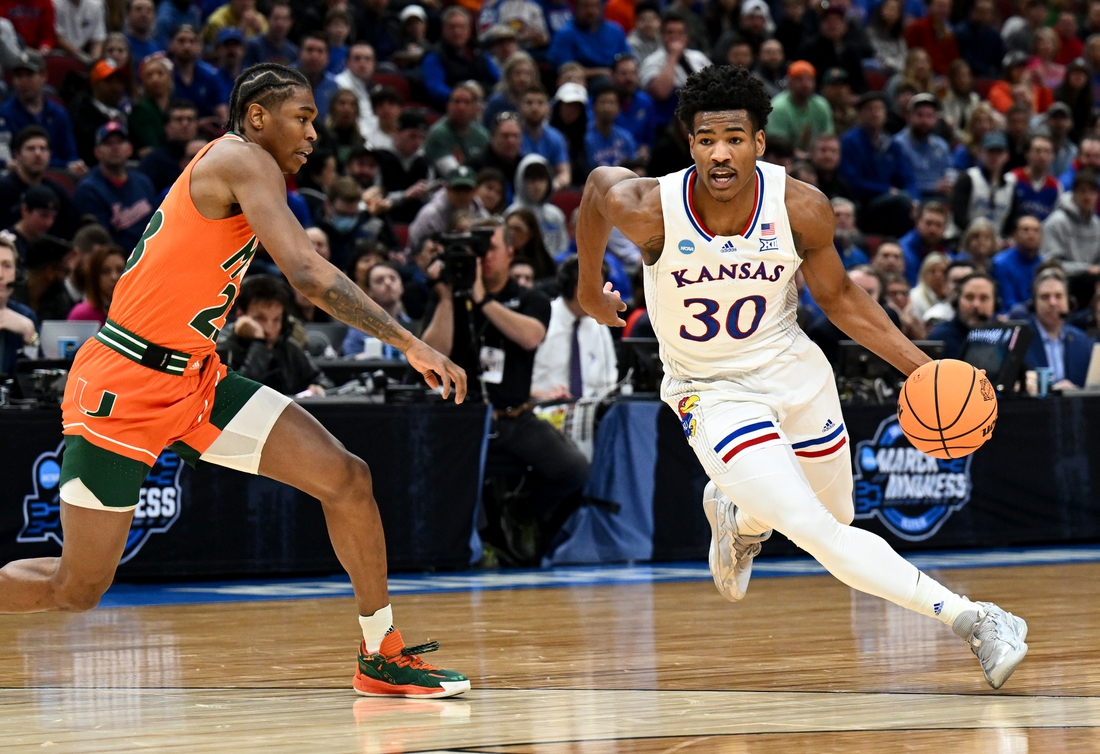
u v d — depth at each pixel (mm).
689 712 8586
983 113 39156
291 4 37156
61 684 10430
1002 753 7059
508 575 20047
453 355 20438
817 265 10219
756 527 10883
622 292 28312
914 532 22828
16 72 29484
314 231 24844
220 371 9719
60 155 30266
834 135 35312
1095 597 15812
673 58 38219
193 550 18828
